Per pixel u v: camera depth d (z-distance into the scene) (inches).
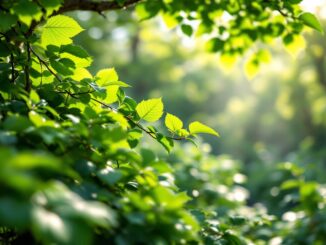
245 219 134.9
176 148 270.5
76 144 74.3
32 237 71.9
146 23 751.7
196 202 230.8
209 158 274.4
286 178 340.8
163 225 65.6
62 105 94.3
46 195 51.8
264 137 908.6
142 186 80.2
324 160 473.1
